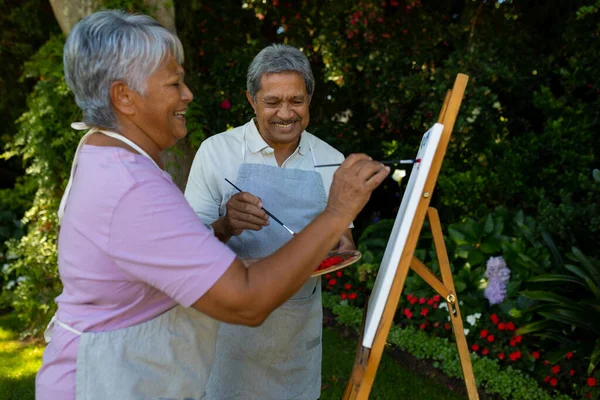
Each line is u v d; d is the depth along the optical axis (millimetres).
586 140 4039
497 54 4250
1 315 4402
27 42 5191
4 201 5234
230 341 1941
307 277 1158
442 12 4801
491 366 3041
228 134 1999
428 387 3094
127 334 1215
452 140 4125
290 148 1987
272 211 1936
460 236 3670
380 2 4391
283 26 5078
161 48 1160
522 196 4168
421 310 3500
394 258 1296
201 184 1973
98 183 1128
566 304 2887
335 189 1189
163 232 1101
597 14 4031
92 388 1188
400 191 4395
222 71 4785
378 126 5125
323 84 5254
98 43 1129
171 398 1277
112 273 1161
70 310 1225
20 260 4148
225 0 5012
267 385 1980
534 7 4570
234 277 1101
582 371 2855
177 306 1274
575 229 3270
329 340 3736
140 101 1179
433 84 4375
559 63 4391
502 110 4492
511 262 3393
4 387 3164
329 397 2996
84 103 1188
